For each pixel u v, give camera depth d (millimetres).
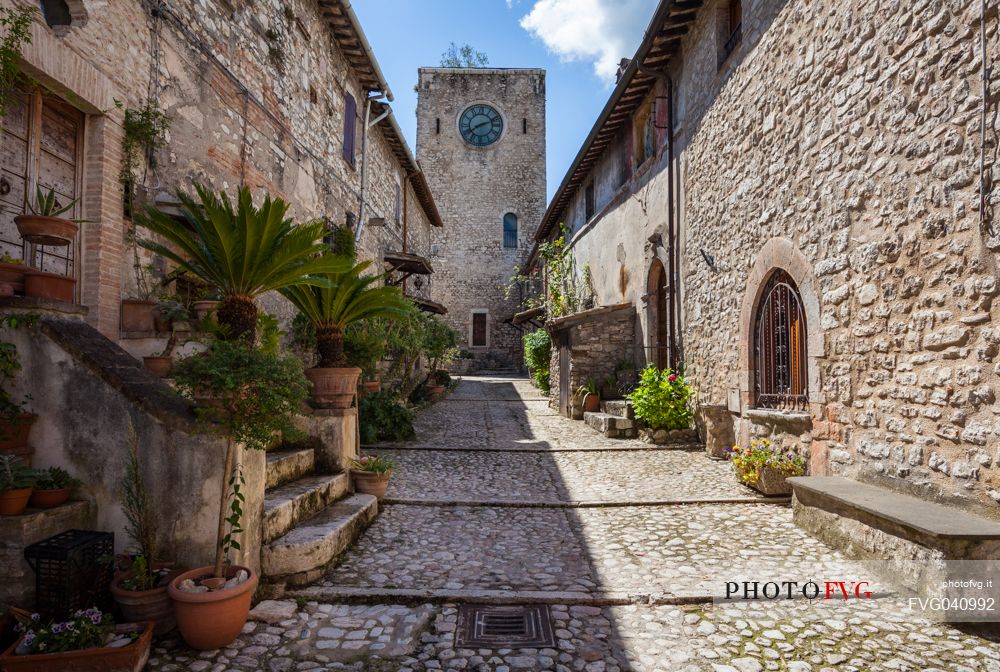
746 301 6391
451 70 28047
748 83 6320
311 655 2648
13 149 3926
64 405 2998
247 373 2789
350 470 5094
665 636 2855
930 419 3693
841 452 4648
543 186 27969
